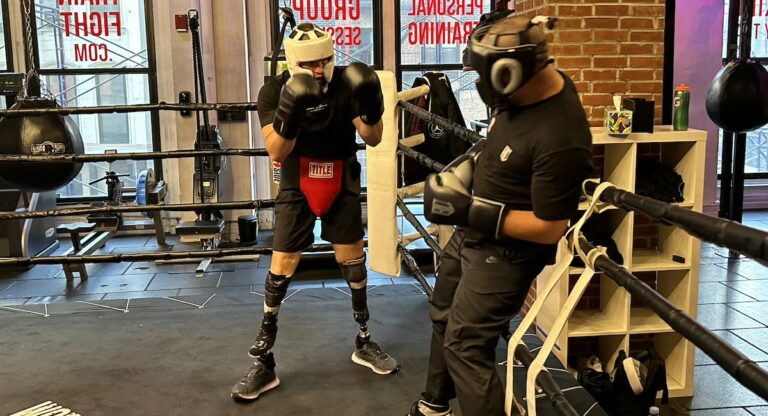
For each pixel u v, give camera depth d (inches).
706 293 186.5
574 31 133.7
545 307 134.8
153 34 256.5
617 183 129.5
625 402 116.4
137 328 128.9
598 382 121.4
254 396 99.5
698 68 259.6
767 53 276.1
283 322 129.7
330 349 117.2
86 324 131.3
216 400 100.2
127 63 260.5
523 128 56.5
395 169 128.2
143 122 267.7
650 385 115.0
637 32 135.3
